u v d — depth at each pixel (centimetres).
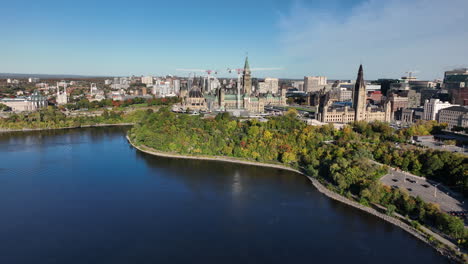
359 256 16750
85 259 16438
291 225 19838
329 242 18050
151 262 16250
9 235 18512
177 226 19675
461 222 17400
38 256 16650
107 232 18938
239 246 17688
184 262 16262
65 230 19125
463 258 15788
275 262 16288
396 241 17975
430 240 17525
